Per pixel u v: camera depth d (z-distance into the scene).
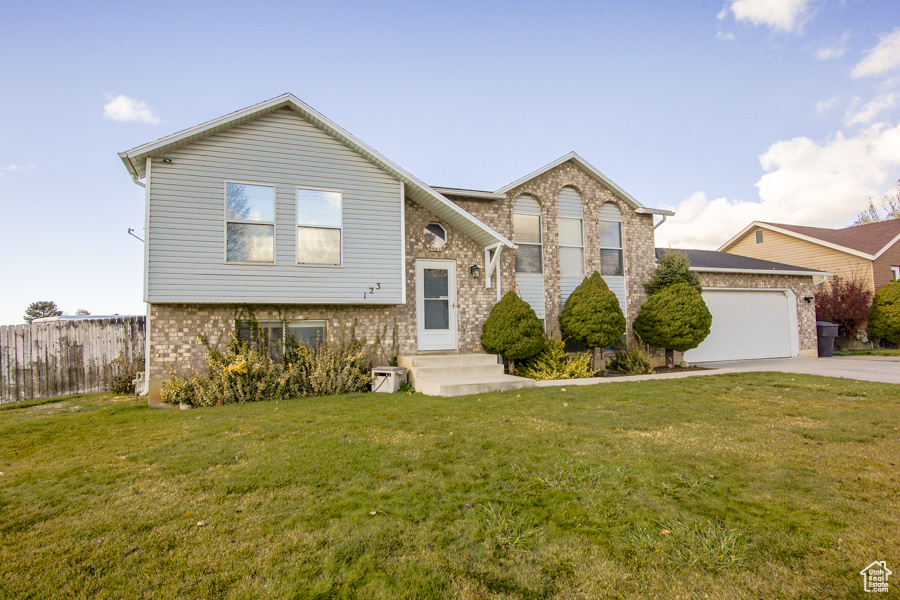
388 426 5.93
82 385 11.02
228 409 7.54
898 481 3.77
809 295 16.89
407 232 11.01
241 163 8.88
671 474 3.96
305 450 4.84
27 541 2.91
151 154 8.27
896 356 16.34
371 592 2.36
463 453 4.68
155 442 5.37
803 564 2.55
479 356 10.25
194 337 8.70
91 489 3.81
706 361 15.05
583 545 2.80
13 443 5.43
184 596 2.32
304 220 9.30
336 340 9.88
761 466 4.17
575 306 11.87
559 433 5.45
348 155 9.70
